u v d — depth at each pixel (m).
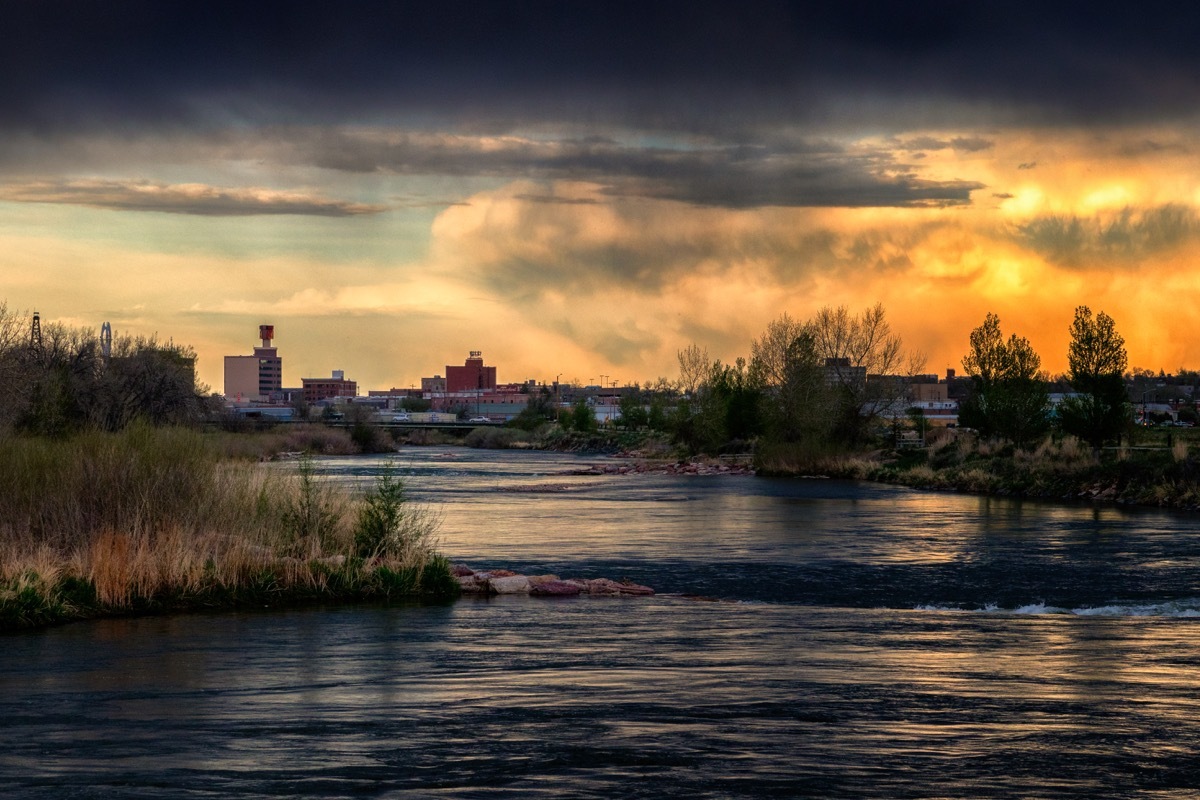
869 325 100.12
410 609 24.05
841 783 10.84
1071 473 66.12
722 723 13.41
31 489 25.31
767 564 34.28
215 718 13.67
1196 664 17.94
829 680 16.27
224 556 25.03
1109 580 31.09
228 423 117.88
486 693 15.26
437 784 10.72
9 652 18.52
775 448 98.88
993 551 37.88
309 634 20.55
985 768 11.43
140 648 18.95
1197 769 11.48
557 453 163.38
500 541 40.38
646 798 10.27
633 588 27.95
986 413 83.81
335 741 12.45
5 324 53.75
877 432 107.88
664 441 151.50
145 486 26.02
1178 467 59.62
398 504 28.94
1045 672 17.08
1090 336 69.44
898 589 29.33
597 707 14.32
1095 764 11.61
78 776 10.97
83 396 64.56
